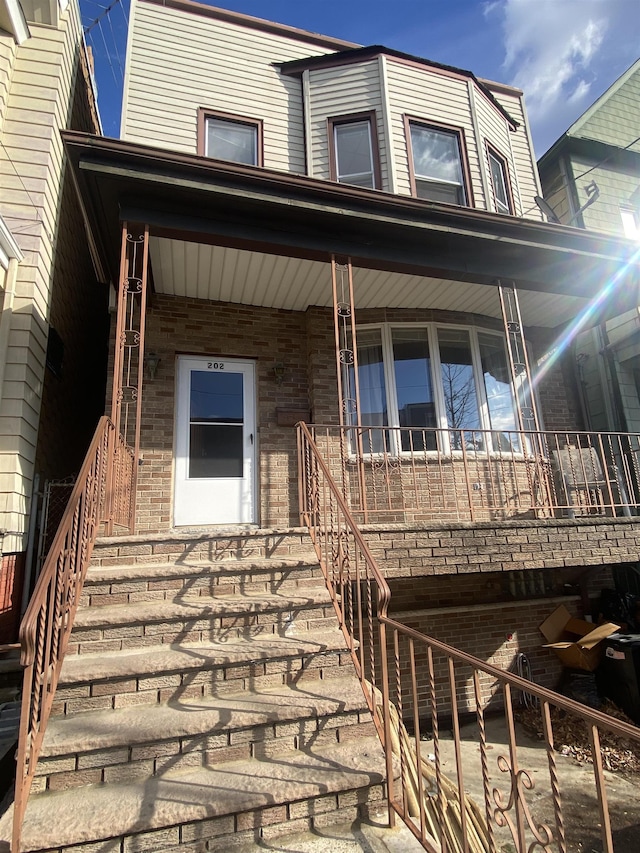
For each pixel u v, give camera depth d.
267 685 2.75
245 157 6.43
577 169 8.19
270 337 6.16
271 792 2.11
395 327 6.43
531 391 5.61
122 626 2.81
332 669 2.88
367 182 6.45
